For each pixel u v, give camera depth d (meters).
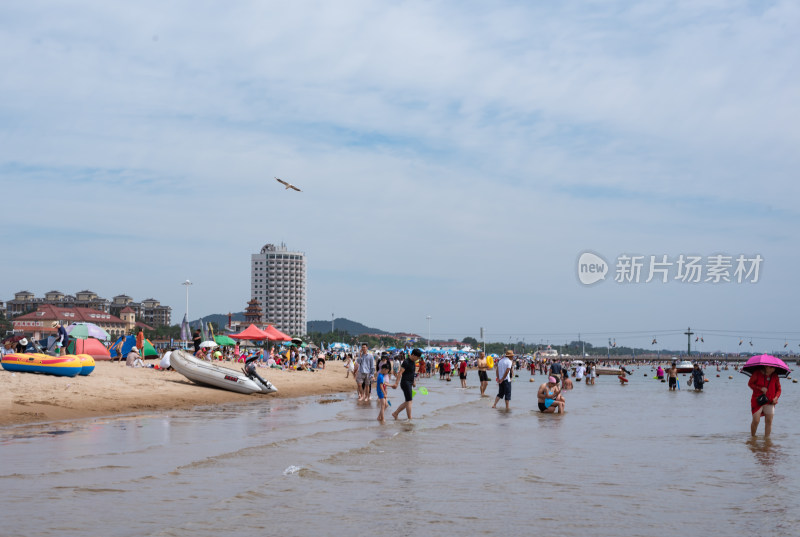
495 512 7.97
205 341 48.50
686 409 26.03
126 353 41.28
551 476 10.38
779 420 21.27
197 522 7.25
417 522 7.47
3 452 12.09
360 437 14.95
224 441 14.01
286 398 30.02
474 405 25.95
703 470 11.03
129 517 7.40
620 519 7.68
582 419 20.67
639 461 11.96
